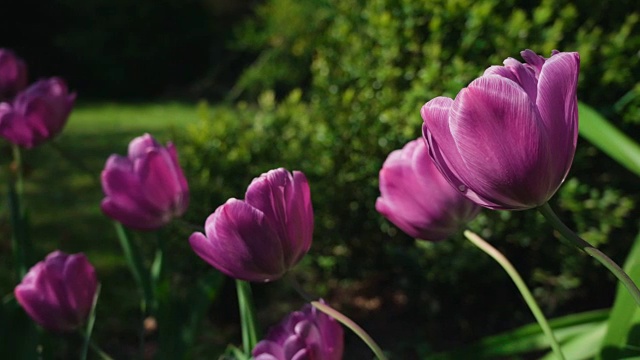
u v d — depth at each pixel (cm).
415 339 359
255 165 354
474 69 326
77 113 1152
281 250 112
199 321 209
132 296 417
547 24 341
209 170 351
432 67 334
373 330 371
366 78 369
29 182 677
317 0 516
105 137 909
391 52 360
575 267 336
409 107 341
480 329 360
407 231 127
